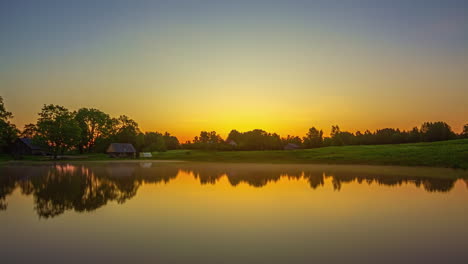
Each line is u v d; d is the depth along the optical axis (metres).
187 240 11.58
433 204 18.22
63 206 18.03
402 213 15.95
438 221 14.27
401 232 12.55
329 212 16.27
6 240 11.70
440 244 11.04
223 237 11.95
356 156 61.78
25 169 48.31
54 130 82.31
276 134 166.62
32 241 11.55
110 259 9.73
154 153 117.38
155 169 47.91
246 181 30.62
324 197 20.84
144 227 13.41
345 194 22.11
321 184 27.83
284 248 10.69
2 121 68.06
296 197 20.91
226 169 47.03
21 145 101.50
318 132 142.12
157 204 18.56
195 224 13.88
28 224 14.00
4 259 9.78
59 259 9.76
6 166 56.16
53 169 48.22
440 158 49.44
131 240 11.60
